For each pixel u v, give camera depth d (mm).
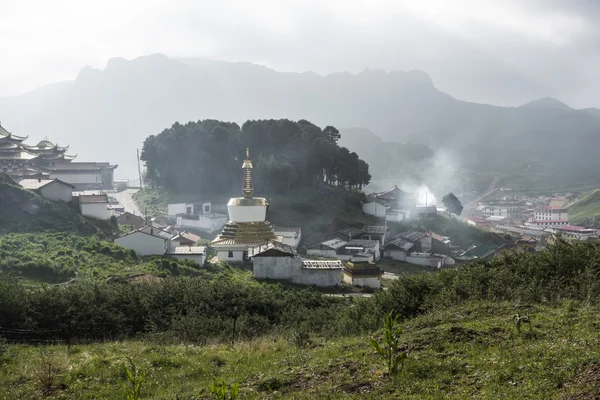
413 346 16500
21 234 63125
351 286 60875
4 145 134250
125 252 62250
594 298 19719
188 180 121625
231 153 125000
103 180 143000
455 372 14016
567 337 15102
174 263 59344
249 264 67125
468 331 16922
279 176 115500
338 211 114375
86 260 57719
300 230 95812
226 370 18516
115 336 28953
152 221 96062
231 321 28938
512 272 25109
